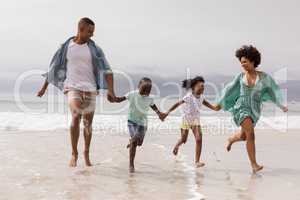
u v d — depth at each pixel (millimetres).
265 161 6633
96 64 5969
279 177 5363
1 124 13117
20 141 8750
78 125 5801
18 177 5090
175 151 6957
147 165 6242
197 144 6297
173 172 5695
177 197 4234
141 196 4270
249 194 4398
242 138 6191
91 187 4641
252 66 5914
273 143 9047
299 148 8242
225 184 4918
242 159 6910
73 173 5426
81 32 5793
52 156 6840
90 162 6344
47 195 4227
